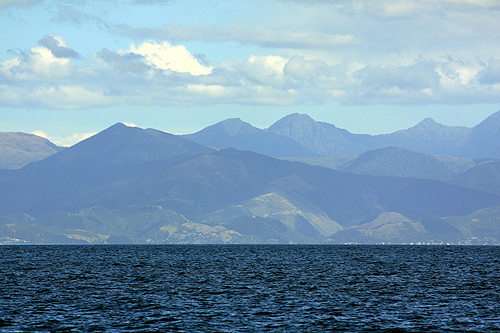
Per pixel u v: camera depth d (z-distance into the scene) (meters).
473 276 179.00
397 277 174.38
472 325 95.00
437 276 178.50
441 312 106.25
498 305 114.38
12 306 109.06
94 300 118.06
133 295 126.19
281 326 93.62
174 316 101.00
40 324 93.44
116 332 88.94
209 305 112.81
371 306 112.62
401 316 102.38
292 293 131.62
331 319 99.38
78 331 89.25
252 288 141.25
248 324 94.94
